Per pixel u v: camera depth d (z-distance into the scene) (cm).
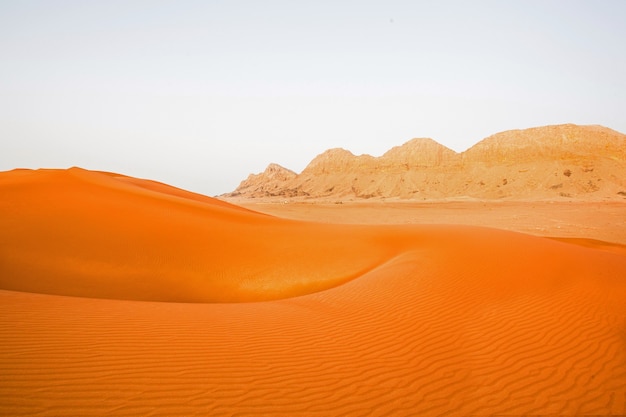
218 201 4272
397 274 1198
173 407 505
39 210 1961
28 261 1441
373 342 755
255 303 1058
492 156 16912
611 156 15225
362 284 1150
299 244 1850
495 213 7206
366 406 550
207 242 1795
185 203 2516
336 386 595
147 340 695
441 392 592
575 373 648
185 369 605
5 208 1942
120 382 547
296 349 714
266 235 1988
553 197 12675
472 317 866
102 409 484
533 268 1202
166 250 1661
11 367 552
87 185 2531
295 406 537
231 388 565
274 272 1514
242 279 1458
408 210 8706
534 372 650
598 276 1134
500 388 605
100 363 592
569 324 825
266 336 770
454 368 660
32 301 855
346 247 1800
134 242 1706
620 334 779
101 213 2012
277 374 618
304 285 1417
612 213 6425
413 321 854
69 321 746
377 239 1912
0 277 1295
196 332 760
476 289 1040
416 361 682
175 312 891
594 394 595
